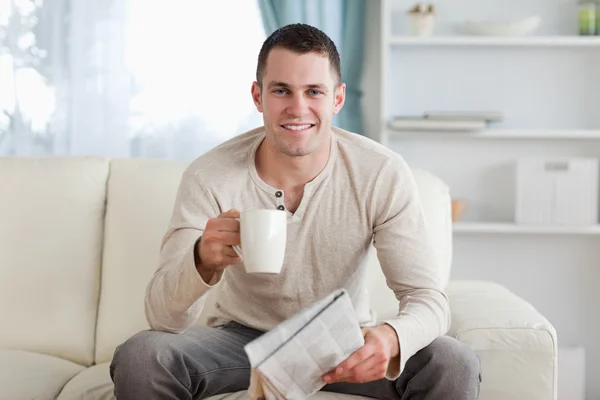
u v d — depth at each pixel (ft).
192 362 6.42
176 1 12.32
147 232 8.66
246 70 12.44
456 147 12.48
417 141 12.49
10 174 9.00
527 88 12.41
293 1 12.08
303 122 6.45
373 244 6.97
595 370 12.48
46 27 12.21
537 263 12.50
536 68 12.40
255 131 7.23
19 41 12.17
